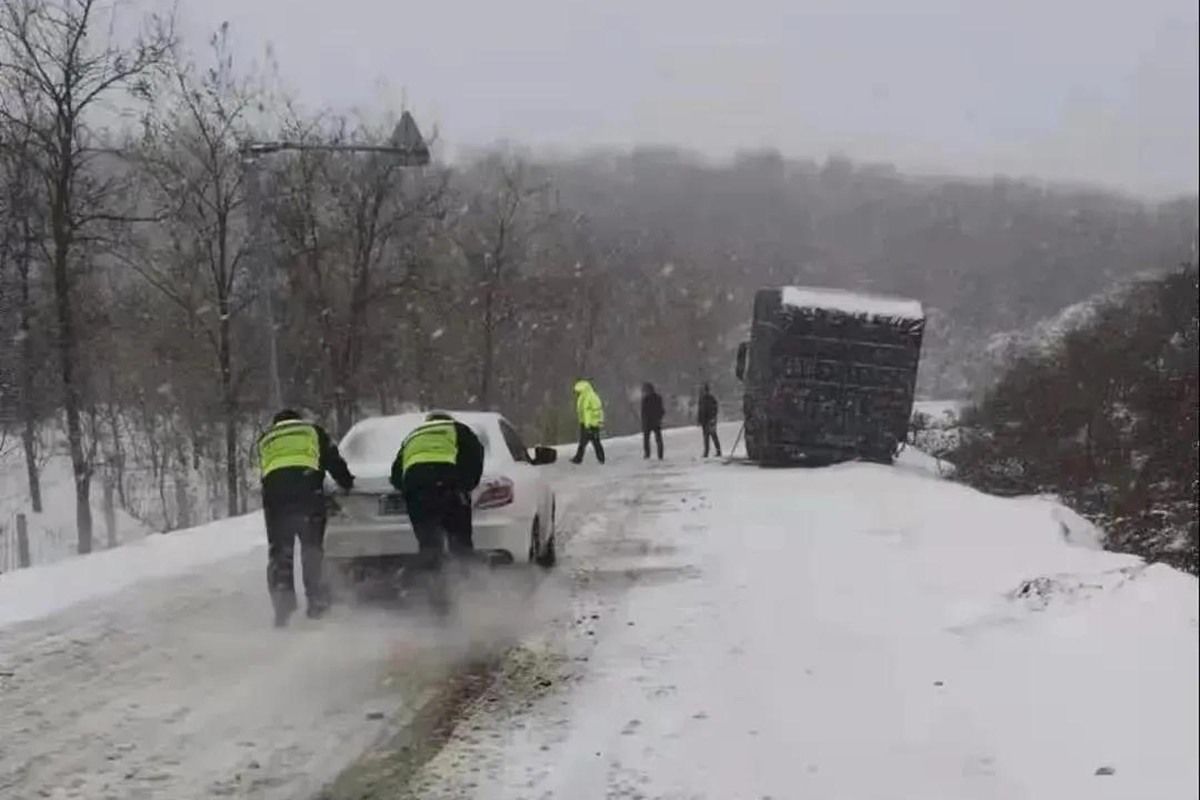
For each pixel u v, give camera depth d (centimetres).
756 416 2647
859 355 2502
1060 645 768
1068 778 564
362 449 1124
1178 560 2733
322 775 612
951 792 564
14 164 2466
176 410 3606
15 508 3075
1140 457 3488
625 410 7306
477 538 1058
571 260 6125
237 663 840
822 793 570
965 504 1645
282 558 966
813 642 852
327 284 3606
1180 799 516
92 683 786
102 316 2909
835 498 1775
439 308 4075
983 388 6619
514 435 1210
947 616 892
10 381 2505
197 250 3203
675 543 1366
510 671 809
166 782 604
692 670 795
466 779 604
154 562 1300
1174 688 634
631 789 583
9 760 634
